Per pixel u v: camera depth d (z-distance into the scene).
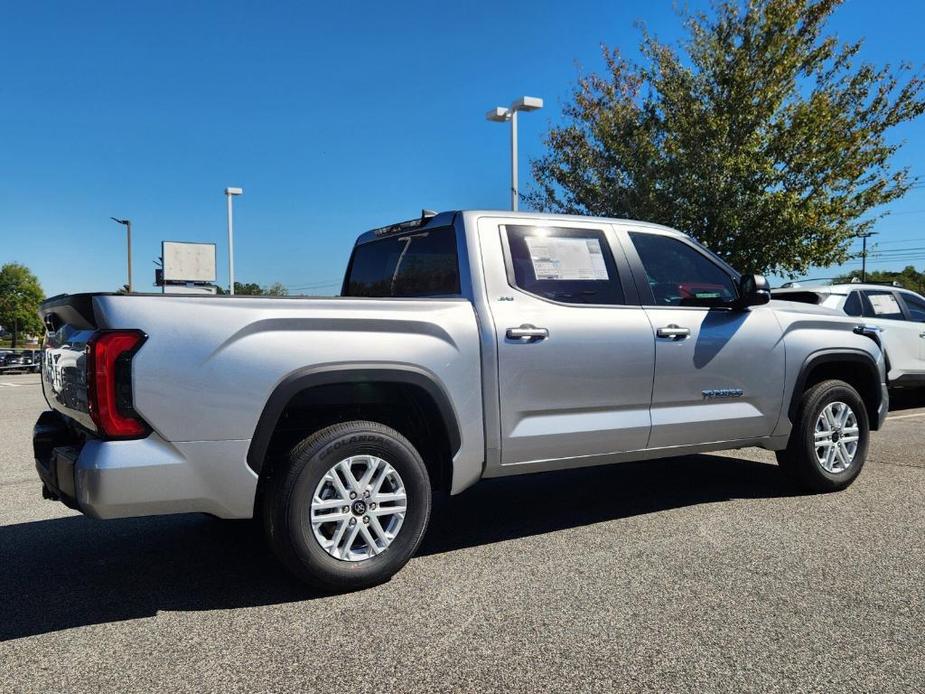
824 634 3.06
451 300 4.00
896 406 10.73
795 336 5.29
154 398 3.17
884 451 7.03
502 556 4.11
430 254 4.53
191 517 5.15
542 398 4.18
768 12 12.48
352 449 3.55
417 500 3.74
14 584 3.81
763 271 13.17
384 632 3.14
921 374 9.88
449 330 3.89
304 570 3.46
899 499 5.23
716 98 12.88
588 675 2.75
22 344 78.62
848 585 3.59
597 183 15.20
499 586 3.65
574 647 2.97
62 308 3.57
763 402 5.11
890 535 4.38
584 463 4.42
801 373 5.29
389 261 5.04
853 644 2.97
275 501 3.43
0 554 4.34
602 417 4.43
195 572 3.97
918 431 8.26
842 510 4.95
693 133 12.77
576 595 3.51
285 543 3.42
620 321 4.49
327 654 2.95
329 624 3.23
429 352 3.80
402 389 3.88
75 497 3.17
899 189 13.05
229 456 3.32
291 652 2.97
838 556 4.01
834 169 12.66
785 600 3.41
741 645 2.97
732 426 4.98
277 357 3.41
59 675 2.81
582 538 4.42
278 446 3.68
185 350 3.24
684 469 6.42
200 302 3.32
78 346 3.41
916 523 4.62
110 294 3.21
